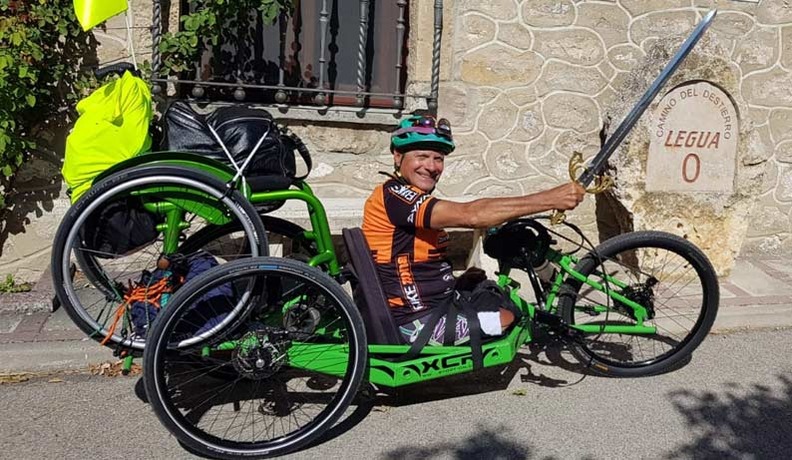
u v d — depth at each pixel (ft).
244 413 10.78
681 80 15.97
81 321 10.06
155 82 15.02
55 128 14.85
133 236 10.09
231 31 15.99
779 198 18.95
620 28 17.43
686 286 15.34
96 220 9.93
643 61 17.12
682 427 10.83
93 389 11.35
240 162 9.99
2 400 10.94
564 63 17.30
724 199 16.39
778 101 18.54
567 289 11.76
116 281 11.62
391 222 10.29
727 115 16.38
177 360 10.27
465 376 12.19
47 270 14.99
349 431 10.50
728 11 17.87
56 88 14.70
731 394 11.82
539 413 11.11
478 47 16.80
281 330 9.83
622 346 13.03
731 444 10.43
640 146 15.99
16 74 13.71
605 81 17.58
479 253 15.44
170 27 15.26
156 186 9.57
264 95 16.46
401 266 10.39
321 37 16.30
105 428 10.33
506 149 17.42
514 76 17.11
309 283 9.48
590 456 10.05
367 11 16.37
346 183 16.75
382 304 10.27
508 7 16.78
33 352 11.89
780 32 18.22
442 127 10.39
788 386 12.15
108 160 10.01
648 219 16.21
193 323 9.76
